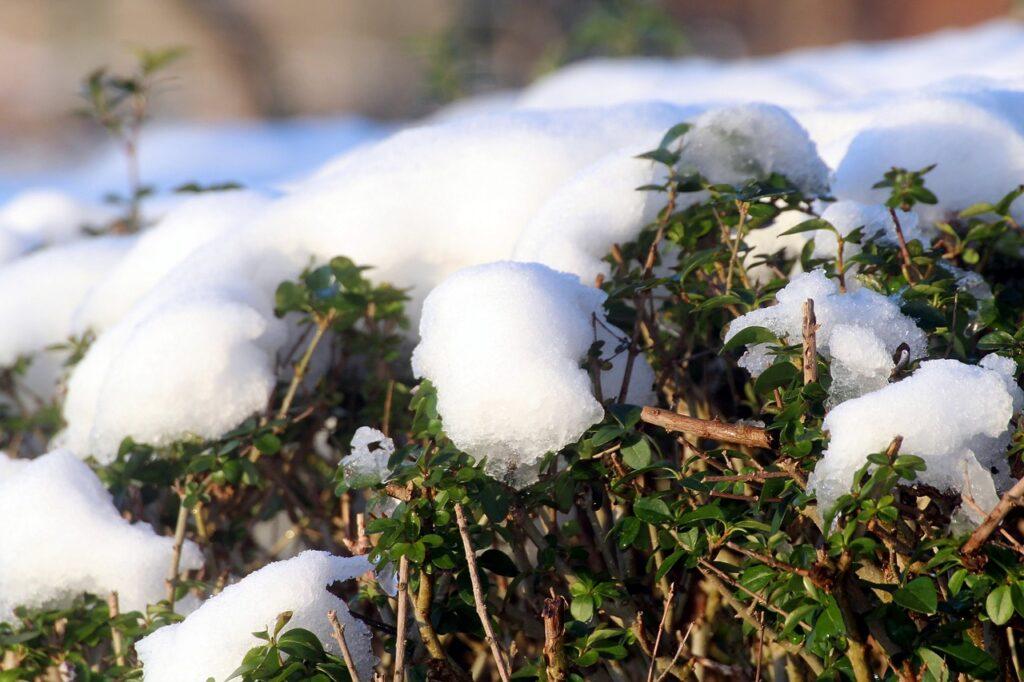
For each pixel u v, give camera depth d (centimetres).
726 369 196
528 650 196
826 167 195
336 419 208
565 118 214
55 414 218
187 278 206
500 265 182
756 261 197
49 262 233
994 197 198
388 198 207
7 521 195
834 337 175
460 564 179
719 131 193
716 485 179
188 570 199
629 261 195
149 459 198
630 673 186
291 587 180
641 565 191
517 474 179
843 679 178
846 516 170
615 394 186
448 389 178
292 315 205
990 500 170
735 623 192
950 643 170
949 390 170
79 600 195
